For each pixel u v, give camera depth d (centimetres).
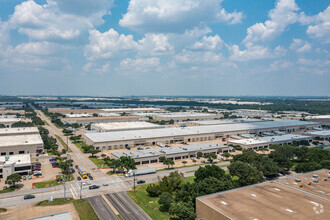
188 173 13062
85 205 8988
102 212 8531
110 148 18350
